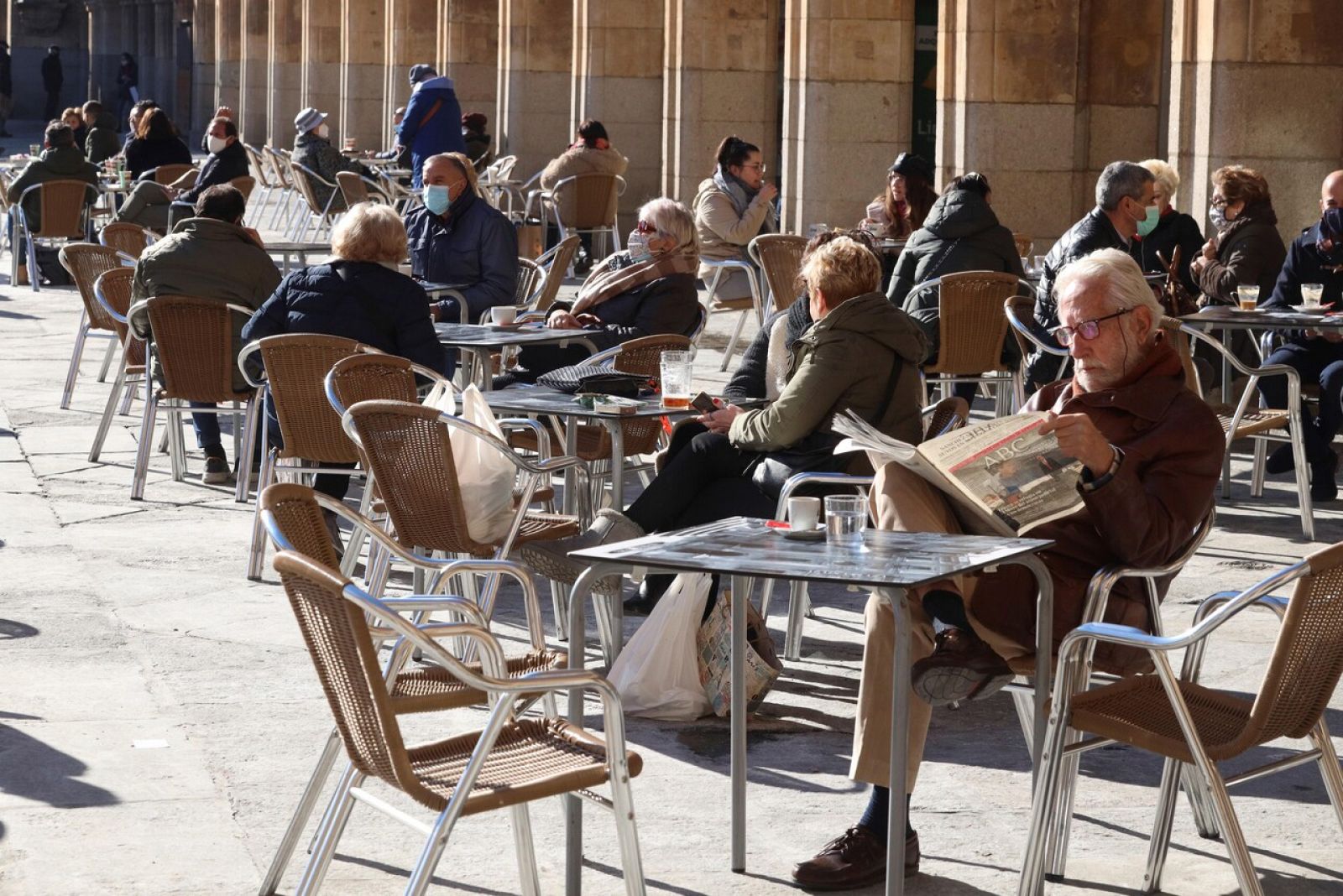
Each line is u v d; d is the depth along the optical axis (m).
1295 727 4.64
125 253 13.18
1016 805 5.84
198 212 10.64
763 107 22.03
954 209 11.94
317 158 26.48
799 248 14.02
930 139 20.17
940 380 11.49
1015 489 5.27
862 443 5.35
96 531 9.64
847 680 7.15
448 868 5.29
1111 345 5.54
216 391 10.28
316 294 8.97
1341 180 10.85
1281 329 10.28
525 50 28.19
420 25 38.06
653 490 7.63
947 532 5.46
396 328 9.03
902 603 4.56
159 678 7.06
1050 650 5.04
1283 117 13.59
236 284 10.44
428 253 11.99
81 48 81.81
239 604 8.18
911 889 5.18
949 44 16.86
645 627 6.78
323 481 9.12
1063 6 16.48
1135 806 5.85
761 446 7.36
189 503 10.39
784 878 5.25
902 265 12.19
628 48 24.98
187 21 67.50
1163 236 12.08
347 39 42.25
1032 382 10.59
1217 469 5.44
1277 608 4.98
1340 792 4.81
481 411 7.05
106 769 6.04
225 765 6.10
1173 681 4.57
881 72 19.05
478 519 6.95
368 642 4.09
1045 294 10.48
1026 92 16.58
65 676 7.05
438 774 4.38
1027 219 16.72
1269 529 9.76
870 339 7.23
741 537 5.06
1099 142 16.75
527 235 18.89
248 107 52.88
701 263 16.14
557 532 7.18
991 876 5.28
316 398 8.39
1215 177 11.58
